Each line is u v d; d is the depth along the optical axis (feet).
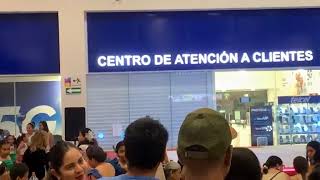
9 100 37.96
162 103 37.40
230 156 4.64
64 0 36.04
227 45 37.65
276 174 18.94
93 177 11.61
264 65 37.88
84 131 29.12
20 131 38.55
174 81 37.47
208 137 4.48
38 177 27.78
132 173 6.47
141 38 37.14
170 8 36.70
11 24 36.40
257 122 38.01
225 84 37.81
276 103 38.17
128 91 37.11
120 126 36.99
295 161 21.04
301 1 37.37
